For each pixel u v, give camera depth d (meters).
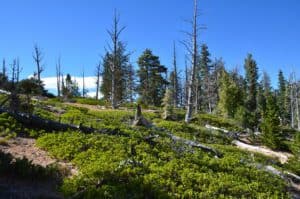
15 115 20.31
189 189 13.97
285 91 97.00
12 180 12.45
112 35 47.53
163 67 81.88
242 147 33.53
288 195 17.39
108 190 12.22
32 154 16.41
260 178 18.77
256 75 88.19
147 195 12.80
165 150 19.36
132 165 15.14
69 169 14.83
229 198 14.20
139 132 23.53
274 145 36.47
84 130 20.27
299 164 26.19
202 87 80.88
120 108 48.62
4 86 38.84
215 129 38.66
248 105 79.88
